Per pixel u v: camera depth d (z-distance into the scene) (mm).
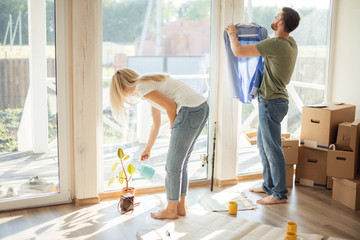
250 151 4141
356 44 4062
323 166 3867
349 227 3047
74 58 3188
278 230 2908
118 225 3014
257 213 3279
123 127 3570
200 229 2934
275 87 3305
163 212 3105
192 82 3746
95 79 3277
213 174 3773
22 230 2904
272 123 3373
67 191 3414
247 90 3594
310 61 4254
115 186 3611
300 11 4105
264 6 3932
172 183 2982
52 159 3355
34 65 3180
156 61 3572
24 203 3275
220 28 3744
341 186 3496
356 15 4047
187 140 2875
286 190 3486
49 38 3199
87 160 3355
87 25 3170
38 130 3275
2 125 3152
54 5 3172
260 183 4008
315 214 3275
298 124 4348
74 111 3260
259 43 3213
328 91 4367
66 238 2795
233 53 3465
